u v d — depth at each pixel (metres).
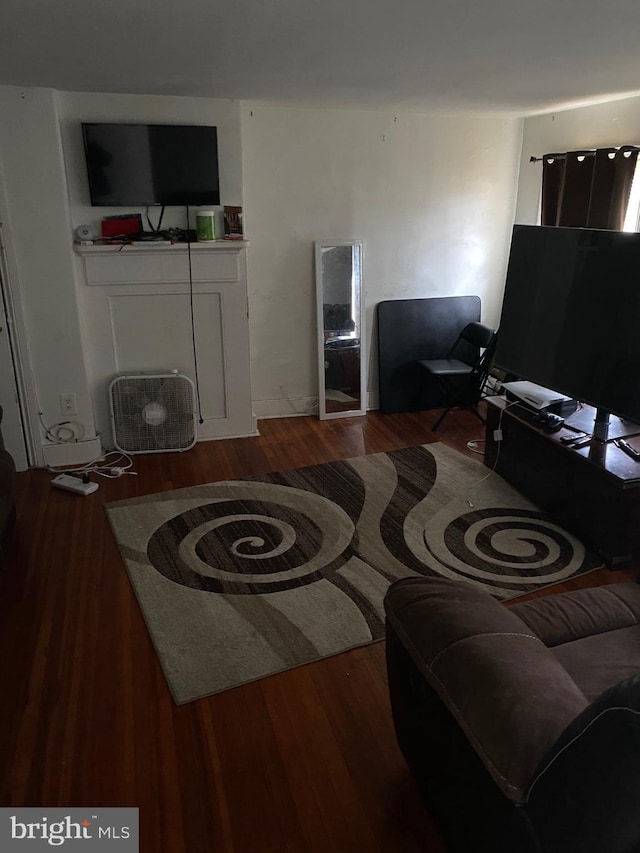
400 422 4.73
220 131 3.88
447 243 4.83
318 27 2.15
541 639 1.78
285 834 1.75
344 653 2.40
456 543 3.12
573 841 1.11
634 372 2.86
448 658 1.45
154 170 3.77
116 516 3.38
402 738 1.78
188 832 1.75
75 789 1.87
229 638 2.47
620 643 1.76
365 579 2.83
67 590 2.78
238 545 3.10
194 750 2.00
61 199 3.59
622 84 3.29
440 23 2.10
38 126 3.46
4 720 2.11
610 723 0.97
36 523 3.33
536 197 4.70
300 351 4.70
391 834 1.75
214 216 4.04
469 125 4.61
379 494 3.61
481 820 1.37
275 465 4.00
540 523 3.29
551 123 4.46
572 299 3.16
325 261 4.53
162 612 2.62
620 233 2.86
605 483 2.88
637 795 0.97
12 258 3.60
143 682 2.27
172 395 4.10
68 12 1.97
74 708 2.16
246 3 1.87
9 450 3.88
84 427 4.01
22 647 2.44
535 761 1.21
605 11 1.97
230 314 4.16
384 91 3.54
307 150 4.29
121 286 3.93
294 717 2.12
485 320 5.15
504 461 3.72
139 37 2.30
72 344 3.85
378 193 4.54
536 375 3.45
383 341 4.82
